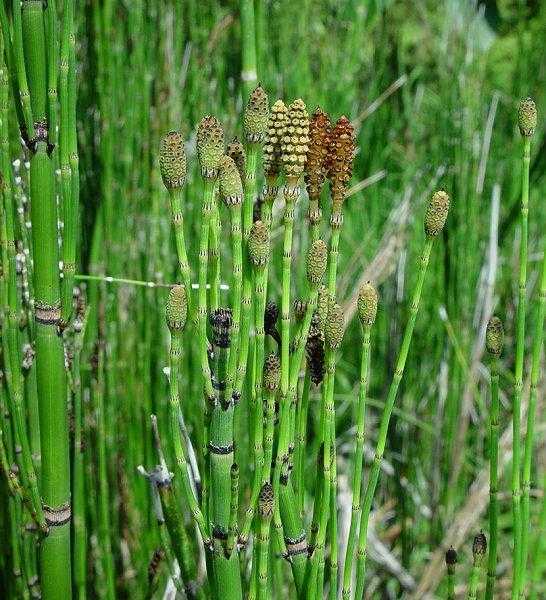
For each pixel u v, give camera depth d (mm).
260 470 336
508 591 681
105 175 560
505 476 724
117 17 584
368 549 666
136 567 610
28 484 405
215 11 711
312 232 334
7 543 498
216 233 330
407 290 762
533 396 374
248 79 475
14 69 365
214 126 308
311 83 834
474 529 720
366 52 926
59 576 407
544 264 370
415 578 702
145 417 607
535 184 769
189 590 409
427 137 863
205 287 322
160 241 611
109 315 579
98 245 556
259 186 658
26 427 432
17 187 441
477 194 711
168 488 400
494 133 814
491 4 956
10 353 399
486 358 782
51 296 377
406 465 750
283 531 356
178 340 323
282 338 327
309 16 831
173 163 311
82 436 468
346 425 807
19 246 442
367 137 885
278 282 704
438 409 724
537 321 372
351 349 801
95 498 568
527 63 859
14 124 552
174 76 630
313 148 325
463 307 712
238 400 331
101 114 560
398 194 836
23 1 351
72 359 443
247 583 478
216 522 341
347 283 759
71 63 359
